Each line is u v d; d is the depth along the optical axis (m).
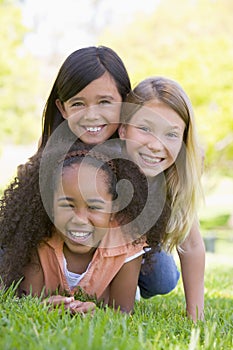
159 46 19.97
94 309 2.95
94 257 3.20
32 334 2.29
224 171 20.39
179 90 3.49
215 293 4.84
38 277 3.26
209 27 20.83
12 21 17.00
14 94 17.50
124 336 2.33
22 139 19.00
